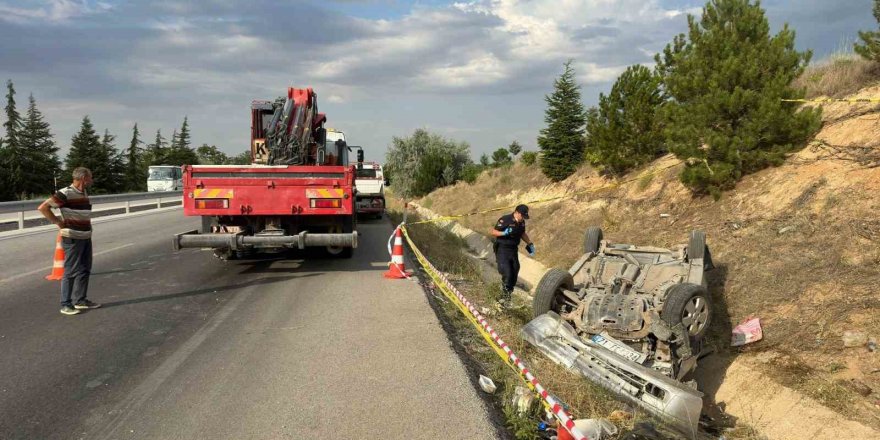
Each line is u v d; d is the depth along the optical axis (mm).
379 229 18500
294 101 11477
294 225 9727
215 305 7355
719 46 10938
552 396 4758
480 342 6281
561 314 6863
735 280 8141
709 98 10586
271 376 4852
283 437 3779
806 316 6688
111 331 6164
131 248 12391
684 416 5059
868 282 6539
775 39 10336
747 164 10695
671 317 5984
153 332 6137
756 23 10805
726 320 7520
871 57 10766
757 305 7422
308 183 9195
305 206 9211
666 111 11719
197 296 7859
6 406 4254
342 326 6363
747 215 9719
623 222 13453
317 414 4117
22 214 15766
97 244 13047
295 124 11047
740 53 10586
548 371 5695
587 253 8219
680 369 5910
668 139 11555
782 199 9344
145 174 74750
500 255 8578
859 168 8625
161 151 87750
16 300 7480
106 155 63781
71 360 5246
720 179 10742
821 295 6816
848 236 7434
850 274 6828
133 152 74875
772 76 10438
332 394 4473
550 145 21156
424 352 5465
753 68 10219
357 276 9453
